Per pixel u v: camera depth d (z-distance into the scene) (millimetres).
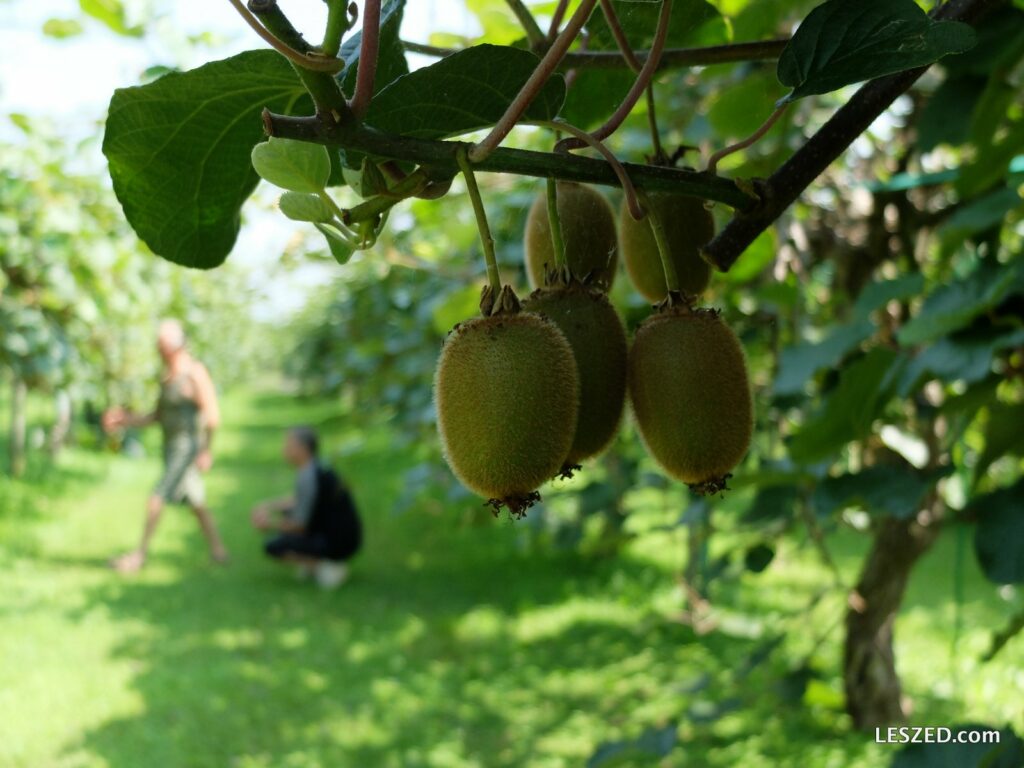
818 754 4469
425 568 9047
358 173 1024
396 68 1248
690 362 1144
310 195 975
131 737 5215
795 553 3918
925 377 2258
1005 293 2090
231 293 13039
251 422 24594
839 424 2240
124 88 1162
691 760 4652
